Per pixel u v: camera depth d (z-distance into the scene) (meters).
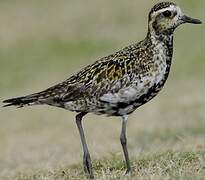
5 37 34.34
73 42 33.16
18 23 35.78
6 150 17.80
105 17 35.28
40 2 38.25
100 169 11.38
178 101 22.41
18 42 33.72
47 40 33.69
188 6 34.88
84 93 10.20
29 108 24.34
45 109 23.98
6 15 36.69
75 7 37.06
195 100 22.19
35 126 21.25
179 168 10.37
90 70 10.27
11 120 22.64
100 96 10.15
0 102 25.39
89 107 10.30
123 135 10.38
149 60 10.13
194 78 26.47
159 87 10.30
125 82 10.05
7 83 28.69
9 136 20.02
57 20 35.78
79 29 34.53
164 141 15.90
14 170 14.24
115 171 10.91
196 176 9.70
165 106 21.84
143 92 10.15
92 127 19.53
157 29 10.26
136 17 34.75
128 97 10.11
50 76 29.14
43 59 31.62
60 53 32.25
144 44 10.29
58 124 21.16
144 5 35.69
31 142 18.66
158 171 10.34
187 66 28.05
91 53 31.94
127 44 32.25
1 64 31.33
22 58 31.94
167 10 10.29
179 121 18.98
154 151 12.74
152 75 10.12
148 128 18.31
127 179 10.03
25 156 16.45
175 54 29.59
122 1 36.50
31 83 28.34
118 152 12.91
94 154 13.25
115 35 33.41
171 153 11.91
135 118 20.52
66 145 17.06
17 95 26.42
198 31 32.41
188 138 14.84
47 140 18.61
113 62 10.17
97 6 36.59
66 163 13.35
